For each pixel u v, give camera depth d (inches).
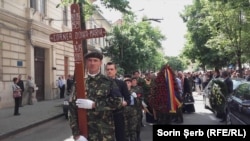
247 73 843.4
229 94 471.8
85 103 171.9
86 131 175.0
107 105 176.4
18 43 879.1
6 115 669.9
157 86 442.9
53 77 1108.5
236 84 565.0
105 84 177.0
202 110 694.5
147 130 466.6
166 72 442.9
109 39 1481.3
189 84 647.8
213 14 1015.0
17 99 674.2
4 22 807.1
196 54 1625.2
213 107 577.9
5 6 815.1
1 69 794.8
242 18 988.6
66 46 1235.2
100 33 178.2
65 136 458.3
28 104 909.2
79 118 175.3
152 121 515.2
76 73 177.9
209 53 1569.9
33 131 511.5
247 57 1035.3
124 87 263.9
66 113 644.7
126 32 1482.5
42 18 1017.5
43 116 650.8
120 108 185.3
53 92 1107.9
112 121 182.1
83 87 176.2
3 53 802.8
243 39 995.3
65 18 1266.0
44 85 1083.9
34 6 985.5
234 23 992.9
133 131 315.6
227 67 1574.8
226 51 1059.9
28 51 926.4
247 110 356.5
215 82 559.8
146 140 401.7
